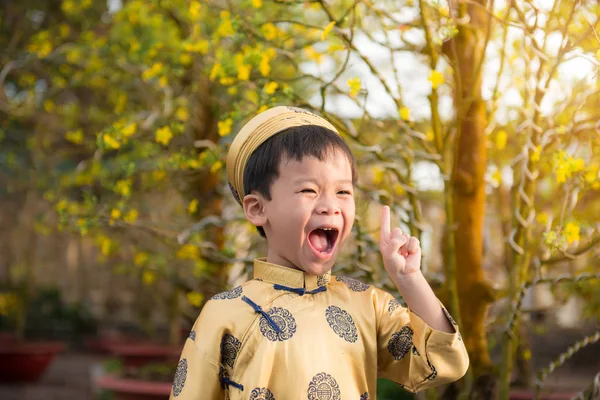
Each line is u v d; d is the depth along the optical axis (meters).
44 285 11.53
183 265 4.27
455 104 2.60
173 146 3.61
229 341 1.64
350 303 1.70
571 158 2.25
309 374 1.59
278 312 1.64
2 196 9.64
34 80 4.68
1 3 5.38
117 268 4.95
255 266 1.75
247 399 1.58
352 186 1.67
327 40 3.16
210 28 3.87
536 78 2.37
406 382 1.69
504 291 2.99
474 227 2.63
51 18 5.41
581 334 6.47
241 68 2.68
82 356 11.51
